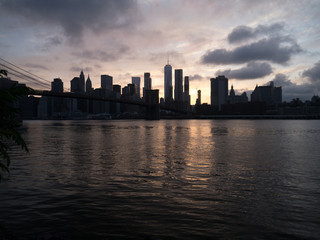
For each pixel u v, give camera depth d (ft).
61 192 40.73
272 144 123.54
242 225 28.50
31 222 28.73
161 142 135.74
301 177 51.90
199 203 35.65
